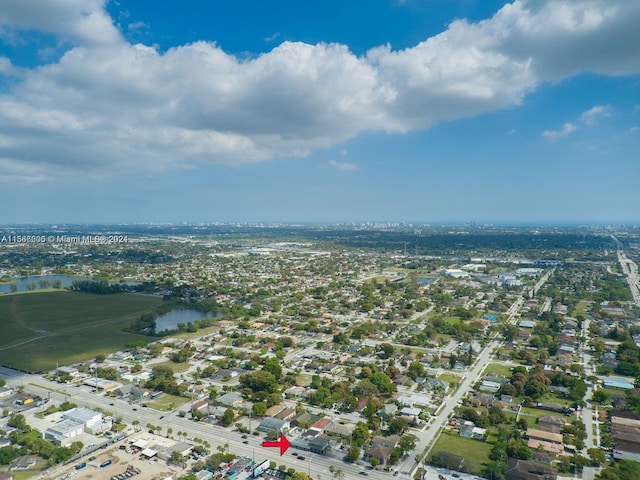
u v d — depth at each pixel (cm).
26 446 16500
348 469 15750
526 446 16688
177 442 17238
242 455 16612
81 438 17662
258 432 18325
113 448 16900
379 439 17300
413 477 15288
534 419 19588
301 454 16750
